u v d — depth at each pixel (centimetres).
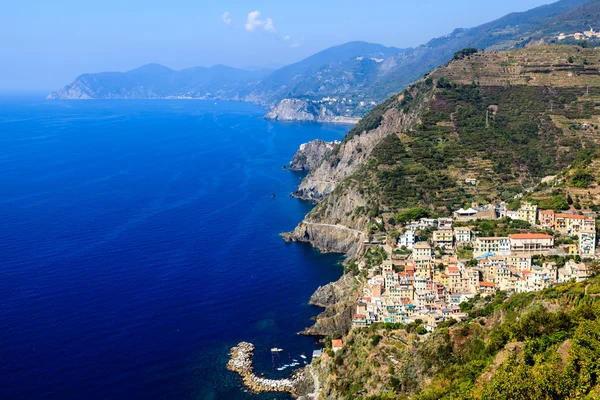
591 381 14125
